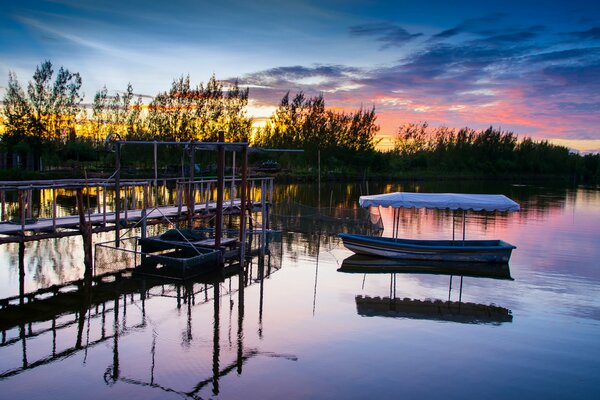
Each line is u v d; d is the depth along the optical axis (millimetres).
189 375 8711
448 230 26203
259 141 70250
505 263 18078
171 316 11703
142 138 52906
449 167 89625
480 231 26125
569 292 14680
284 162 67125
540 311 12867
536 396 8375
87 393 7992
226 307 12445
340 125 77000
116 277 14930
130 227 16578
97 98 53438
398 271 16844
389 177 75438
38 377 8500
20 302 12422
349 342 10398
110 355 9461
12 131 48094
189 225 18984
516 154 98062
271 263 17406
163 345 10000
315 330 11023
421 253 18109
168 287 14102
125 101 53938
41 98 48594
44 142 49188
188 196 18625
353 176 71562
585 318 12359
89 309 12047
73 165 49688
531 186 71000
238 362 9266
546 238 24203
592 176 95312
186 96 55781
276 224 25688
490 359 9789
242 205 16156
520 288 15031
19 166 46000
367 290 14398
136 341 10164
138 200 31781
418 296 13953
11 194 35188
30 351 9547
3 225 14570
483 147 95125
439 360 9664
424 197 18719
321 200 40875
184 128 55188
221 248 16078
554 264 18438
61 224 15141
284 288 14289
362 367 9219
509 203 17828
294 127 70750
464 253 18000
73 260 16734
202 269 15352
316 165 69375
